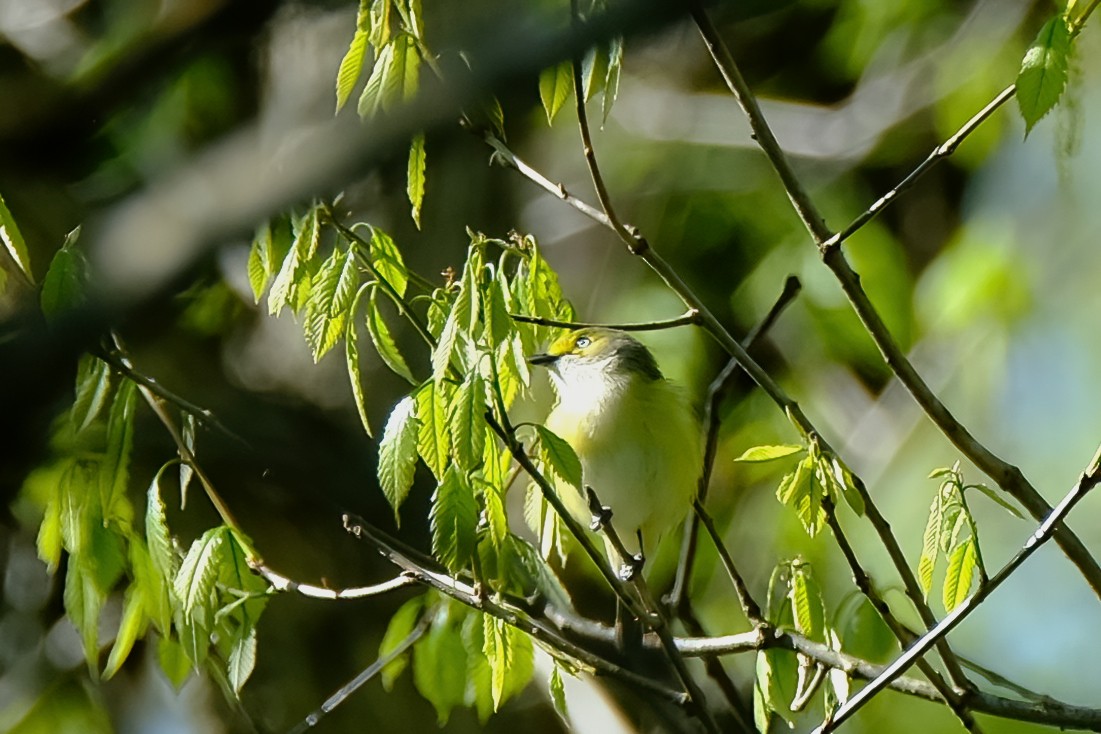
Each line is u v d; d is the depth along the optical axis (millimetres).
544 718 9625
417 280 5438
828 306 11125
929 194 12438
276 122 8883
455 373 5047
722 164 11938
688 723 7262
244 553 5828
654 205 11898
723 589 10102
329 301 5031
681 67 12641
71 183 9891
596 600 9750
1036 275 10406
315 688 9445
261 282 5309
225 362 9711
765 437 10773
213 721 9297
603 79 5051
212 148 3785
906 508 9922
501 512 5016
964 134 5094
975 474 9992
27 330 3381
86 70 9695
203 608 5520
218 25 8719
